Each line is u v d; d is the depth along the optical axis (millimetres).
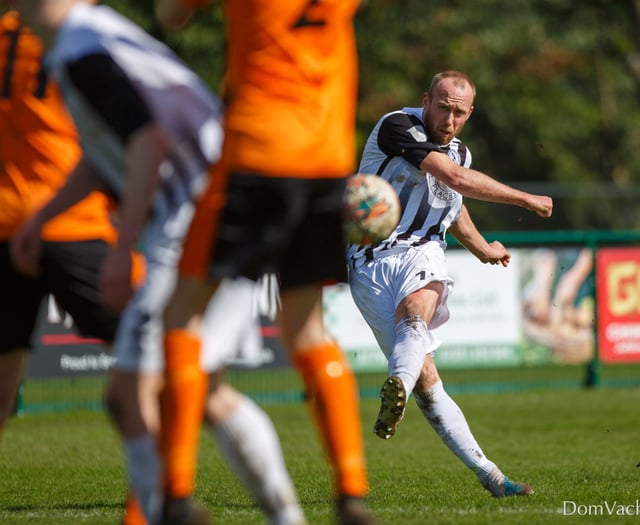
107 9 14031
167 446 13164
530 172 124188
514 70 119562
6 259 16359
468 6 114625
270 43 13648
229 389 14141
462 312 49312
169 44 92812
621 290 51156
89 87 12883
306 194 13555
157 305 13508
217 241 13258
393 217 16844
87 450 31859
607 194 78000
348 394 13922
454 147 22781
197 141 13406
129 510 15352
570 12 118500
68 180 14633
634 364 53094
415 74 113000
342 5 14148
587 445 31891
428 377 21328
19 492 23484
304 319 14117
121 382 13570
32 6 13461
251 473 13852
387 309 22219
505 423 38312
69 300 16562
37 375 43531
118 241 12766
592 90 132250
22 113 16375
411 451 31469
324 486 23922
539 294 50156
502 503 20375
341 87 14094
